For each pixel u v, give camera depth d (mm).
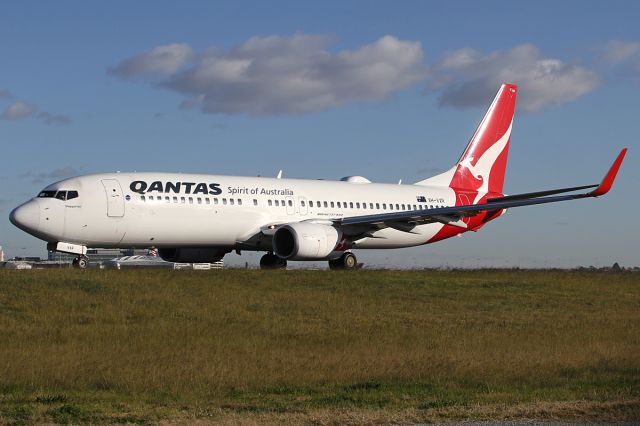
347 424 13562
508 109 55344
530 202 44125
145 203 40250
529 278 41594
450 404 15258
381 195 49375
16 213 38281
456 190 53062
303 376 18891
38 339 22938
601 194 42531
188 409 14875
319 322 27422
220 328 25547
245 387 17516
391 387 17438
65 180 39781
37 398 15852
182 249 45469
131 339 23219
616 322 30359
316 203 46188
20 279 30766
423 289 35562
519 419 13922
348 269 43875
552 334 26641
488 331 26938
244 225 43188
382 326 27203
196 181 42375
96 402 15547
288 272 37250
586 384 18047
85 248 40375
